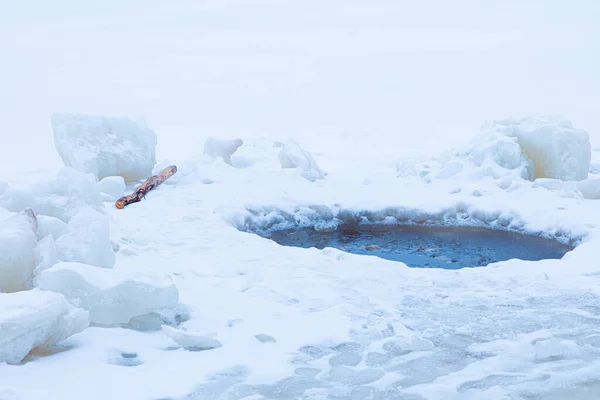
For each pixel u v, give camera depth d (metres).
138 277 5.52
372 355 5.14
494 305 6.13
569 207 9.66
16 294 5.00
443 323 5.74
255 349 5.24
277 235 9.57
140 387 4.55
